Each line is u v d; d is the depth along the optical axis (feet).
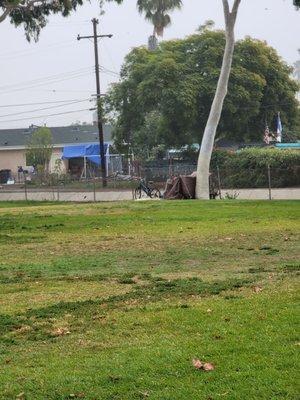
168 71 229.45
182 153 257.14
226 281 47.14
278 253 62.03
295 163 209.67
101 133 249.34
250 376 25.93
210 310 37.52
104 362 29.12
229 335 31.91
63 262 61.57
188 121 232.12
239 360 27.91
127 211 114.52
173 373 27.04
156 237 78.33
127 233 83.51
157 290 45.32
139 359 29.09
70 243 75.92
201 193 149.28
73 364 29.22
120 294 44.75
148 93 229.66
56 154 373.61
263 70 248.11
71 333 34.91
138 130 252.83
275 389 24.43
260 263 56.39
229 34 143.43
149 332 34.01
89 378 27.09
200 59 238.27
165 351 30.01
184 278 49.90
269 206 113.70
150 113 250.16
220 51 236.02
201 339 31.65
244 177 215.31
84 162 327.06
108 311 39.52
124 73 247.70
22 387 26.55
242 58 243.19
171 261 60.18
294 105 262.88
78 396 25.29
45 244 75.82
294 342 29.96
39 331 35.70
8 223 100.99
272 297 39.86
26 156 346.13
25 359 30.63
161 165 252.42
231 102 232.94
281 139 291.58
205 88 230.07
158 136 242.58
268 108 256.73
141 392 25.18
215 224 89.76
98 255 65.77
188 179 151.64
